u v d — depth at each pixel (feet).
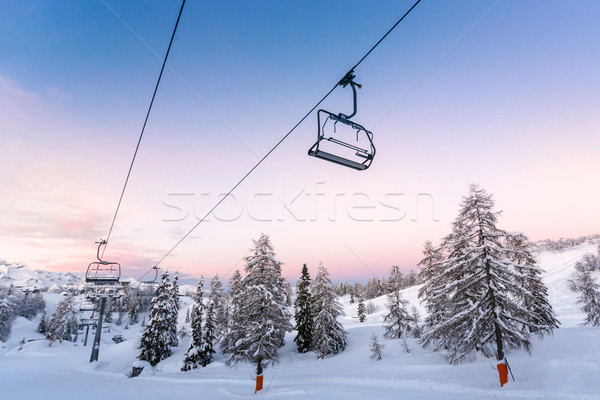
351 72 21.12
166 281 151.53
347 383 71.72
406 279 461.37
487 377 61.52
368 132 22.12
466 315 68.69
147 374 125.29
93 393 84.79
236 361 115.24
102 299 157.48
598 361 55.47
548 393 46.16
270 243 99.45
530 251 99.55
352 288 561.02
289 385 78.89
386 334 140.15
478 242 69.72
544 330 76.79
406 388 61.26
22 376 126.82
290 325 95.40
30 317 422.41
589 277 137.28
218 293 180.65
